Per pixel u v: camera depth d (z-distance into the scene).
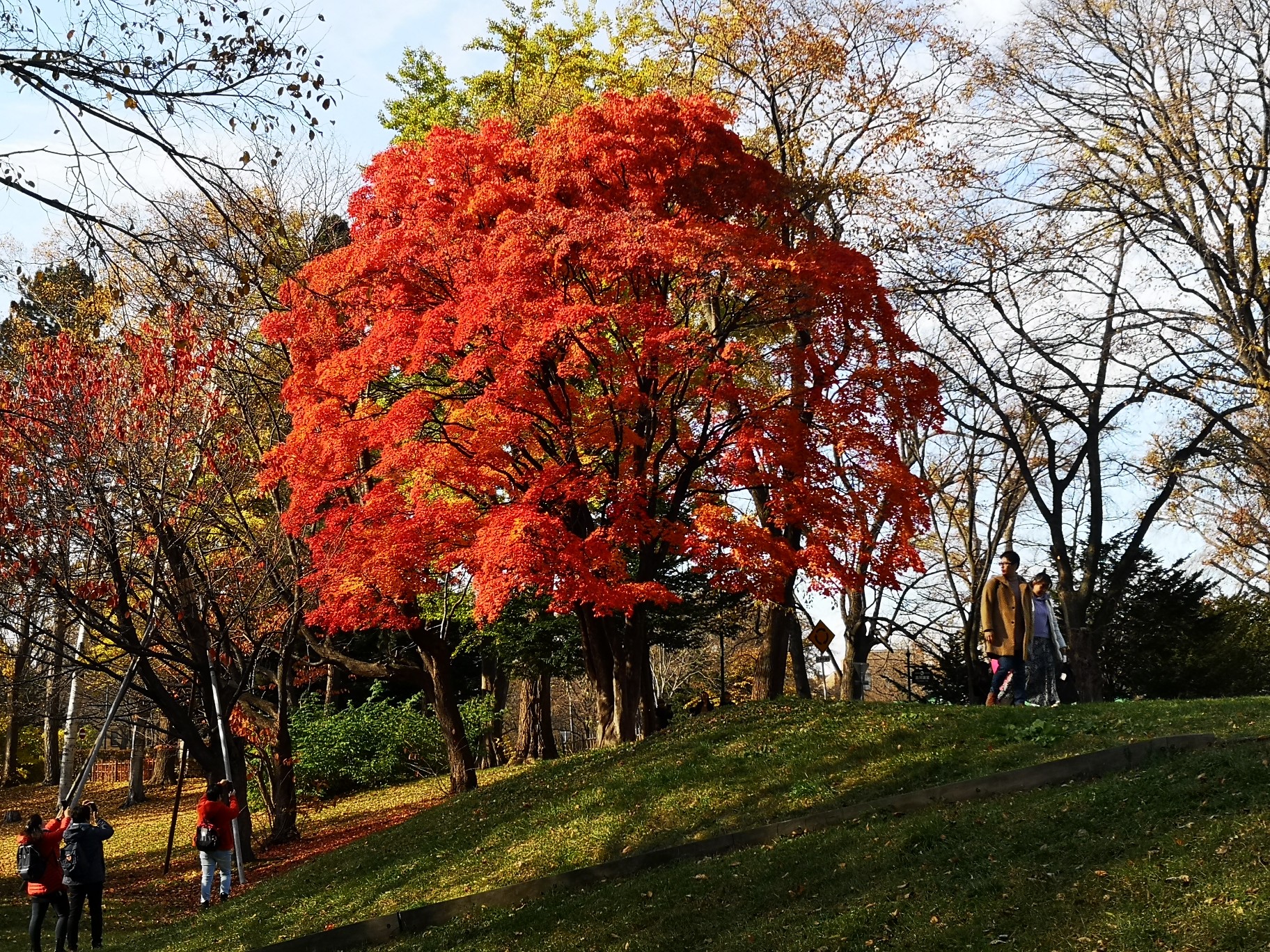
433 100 32.66
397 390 20.56
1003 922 7.33
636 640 20.11
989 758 12.12
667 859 11.24
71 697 26.69
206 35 7.79
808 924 8.29
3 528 19.17
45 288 20.72
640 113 18.55
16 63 7.37
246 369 22.47
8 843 30.66
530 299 16.81
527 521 16.38
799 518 18.30
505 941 10.11
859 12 22.33
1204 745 10.05
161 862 24.97
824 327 18.86
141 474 20.72
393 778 34.47
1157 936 6.60
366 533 18.55
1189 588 32.84
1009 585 15.85
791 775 13.31
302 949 11.70
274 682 26.55
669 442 18.70
